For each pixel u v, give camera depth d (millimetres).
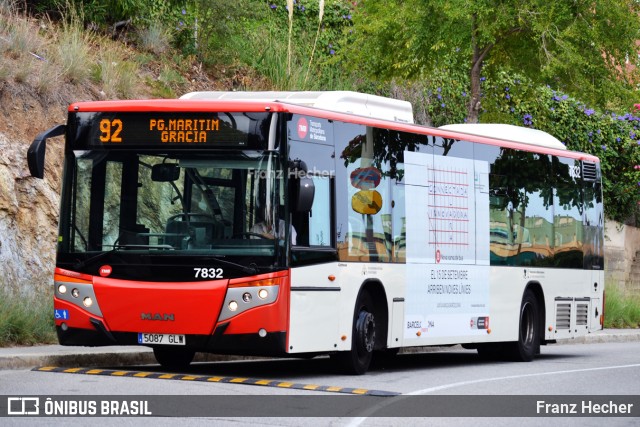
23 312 18031
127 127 15461
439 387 15086
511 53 27172
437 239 18516
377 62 27625
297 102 16859
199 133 15242
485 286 19859
